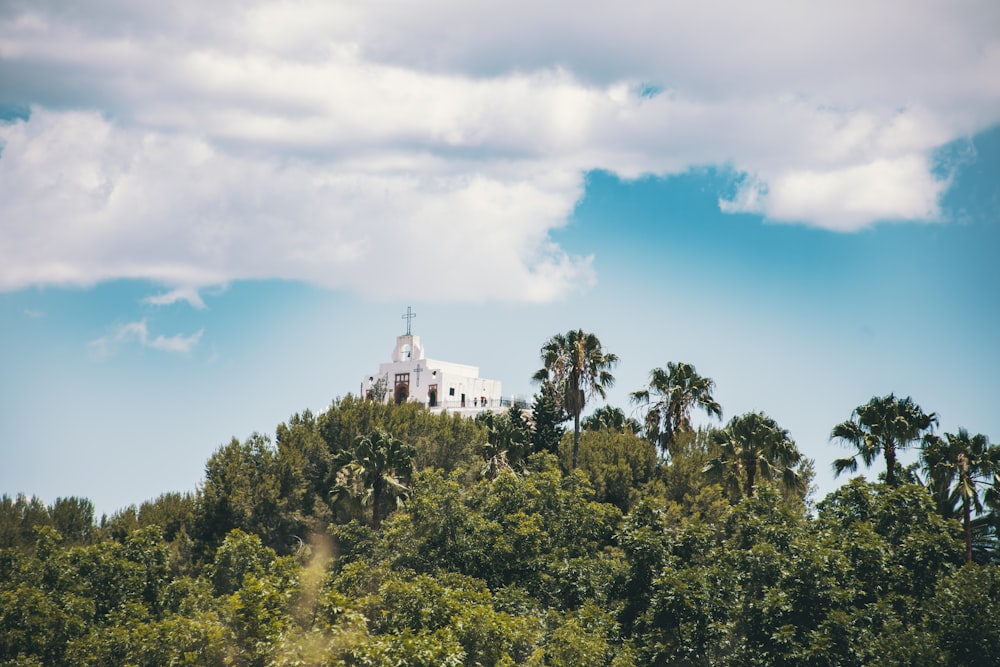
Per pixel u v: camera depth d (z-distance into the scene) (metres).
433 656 62.50
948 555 70.94
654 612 71.12
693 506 109.00
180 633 65.31
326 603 68.38
